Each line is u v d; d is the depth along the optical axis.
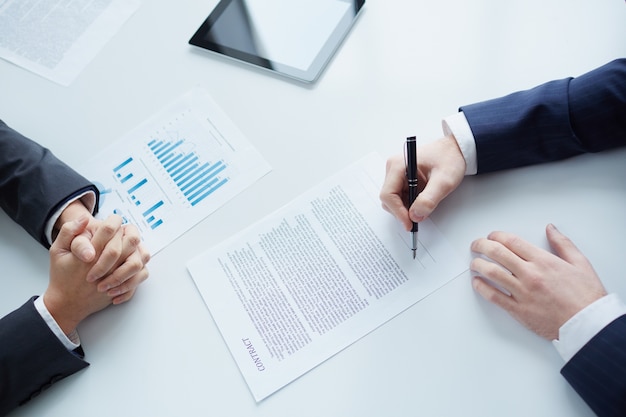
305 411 0.56
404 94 0.74
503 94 0.72
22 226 0.71
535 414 0.53
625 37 0.72
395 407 0.55
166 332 0.63
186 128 0.78
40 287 0.68
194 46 0.85
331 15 0.83
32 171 0.72
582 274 0.56
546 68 0.72
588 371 0.51
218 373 0.59
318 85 0.78
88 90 0.84
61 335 0.61
